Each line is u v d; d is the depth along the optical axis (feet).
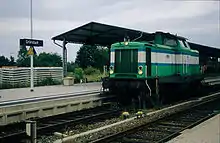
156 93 53.57
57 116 45.88
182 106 57.11
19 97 54.13
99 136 32.76
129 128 35.40
